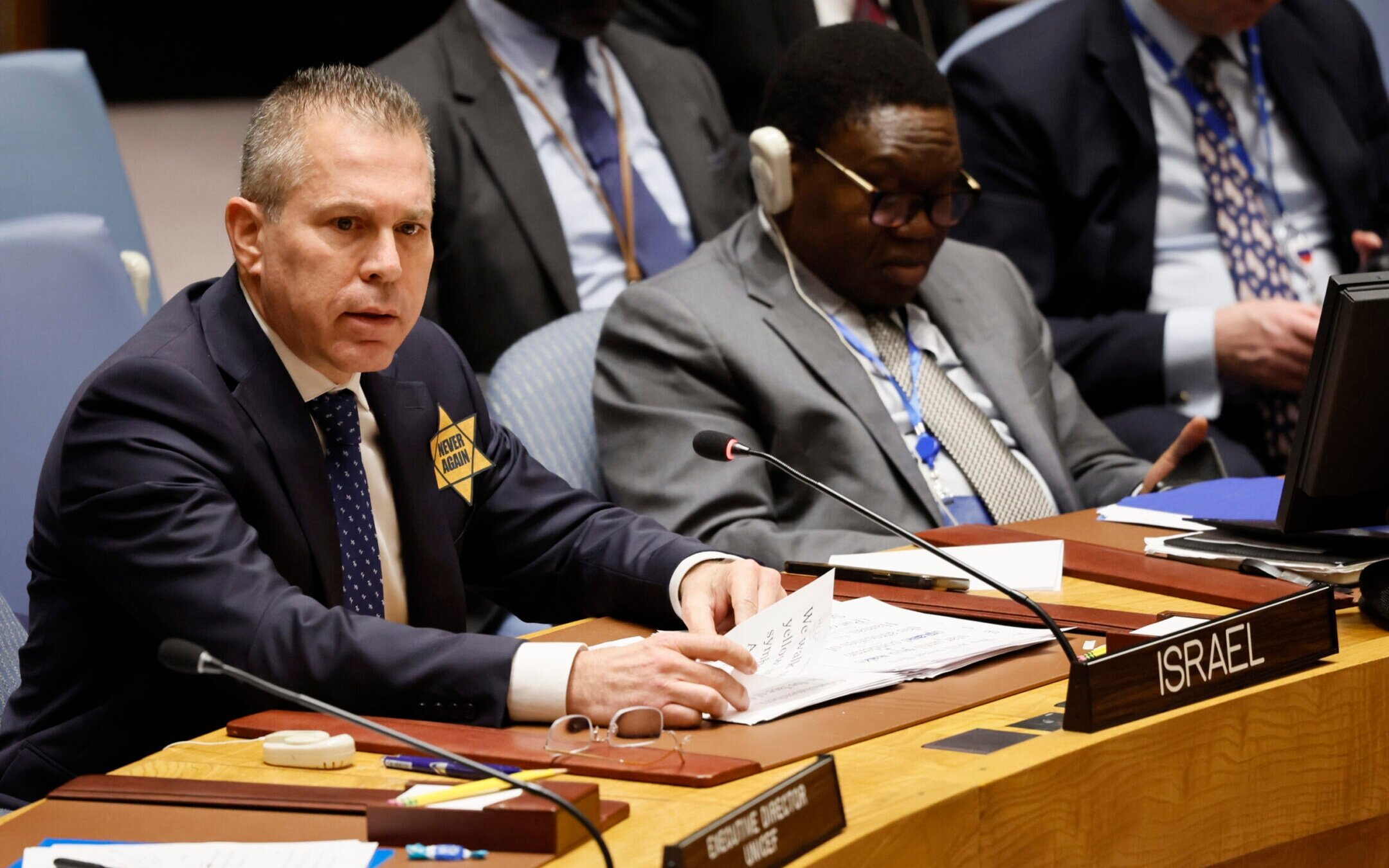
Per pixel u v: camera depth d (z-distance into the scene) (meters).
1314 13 13.00
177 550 5.51
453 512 6.72
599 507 7.04
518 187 11.56
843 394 8.83
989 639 5.70
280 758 4.67
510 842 3.85
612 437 8.99
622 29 13.28
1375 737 5.33
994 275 10.22
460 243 11.47
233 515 5.64
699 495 8.55
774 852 3.74
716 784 4.30
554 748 4.62
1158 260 12.16
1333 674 5.19
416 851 3.85
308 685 5.20
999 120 11.99
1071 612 6.10
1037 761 4.34
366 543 6.19
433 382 6.89
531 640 6.24
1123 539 7.57
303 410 6.07
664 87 13.01
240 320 6.09
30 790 5.96
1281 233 12.18
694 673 4.93
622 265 12.26
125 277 8.73
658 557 6.50
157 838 4.10
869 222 8.89
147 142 23.94
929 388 9.30
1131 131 12.00
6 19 24.22
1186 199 12.18
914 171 8.84
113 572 5.61
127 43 25.64
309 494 6.00
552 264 11.55
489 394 9.27
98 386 5.81
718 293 9.11
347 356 5.90
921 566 7.05
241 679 4.14
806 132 8.98
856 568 6.89
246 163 5.96
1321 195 12.45
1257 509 7.90
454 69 11.72
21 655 6.23
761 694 5.14
